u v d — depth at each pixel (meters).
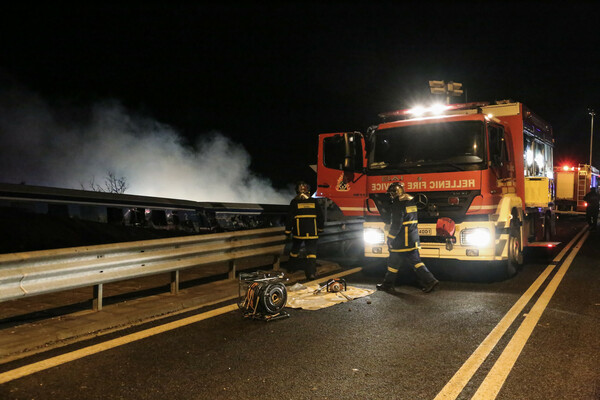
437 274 9.15
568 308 6.40
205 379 4.04
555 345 4.90
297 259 8.70
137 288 7.43
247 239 8.02
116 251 5.79
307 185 8.60
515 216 9.19
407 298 7.10
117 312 5.73
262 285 5.84
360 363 4.42
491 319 5.89
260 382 3.99
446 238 8.13
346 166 9.19
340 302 6.80
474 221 8.07
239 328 5.50
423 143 8.53
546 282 8.22
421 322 5.77
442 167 8.22
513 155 9.73
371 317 6.01
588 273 9.08
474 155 8.12
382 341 5.05
